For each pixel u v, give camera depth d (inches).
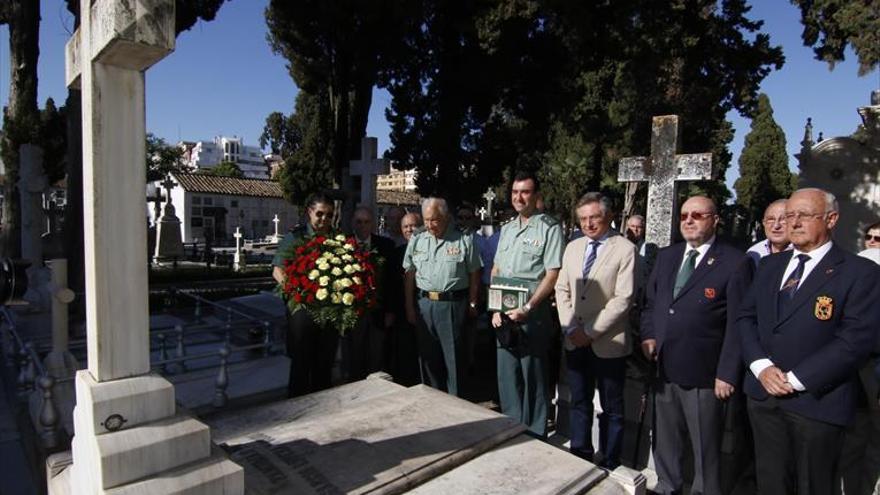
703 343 117.0
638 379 150.7
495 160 638.5
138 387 69.2
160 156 1393.9
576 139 1000.2
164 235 760.3
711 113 616.1
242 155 4370.1
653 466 145.3
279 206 1670.8
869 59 380.2
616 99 713.0
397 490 83.2
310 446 93.7
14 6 437.7
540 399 147.2
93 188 65.8
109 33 58.5
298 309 146.6
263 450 91.7
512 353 148.5
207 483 70.2
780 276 106.1
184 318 310.5
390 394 124.1
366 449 93.4
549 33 521.7
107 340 68.1
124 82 66.7
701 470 118.3
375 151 317.1
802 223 102.1
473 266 163.5
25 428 152.6
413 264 169.6
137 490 65.7
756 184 1418.6
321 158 1035.9
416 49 581.6
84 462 71.1
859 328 94.0
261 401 184.1
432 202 157.1
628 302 129.6
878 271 95.7
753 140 1437.0
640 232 252.5
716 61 547.5
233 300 313.6
